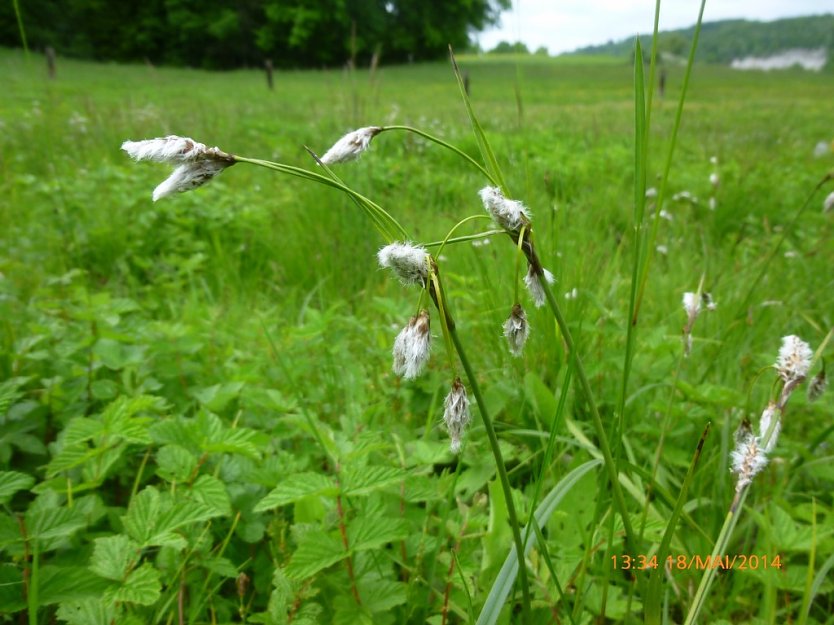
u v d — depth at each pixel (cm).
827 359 47
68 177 96
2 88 215
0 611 23
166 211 84
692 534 34
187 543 26
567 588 27
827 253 77
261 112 200
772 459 37
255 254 80
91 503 27
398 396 44
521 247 19
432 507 32
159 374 44
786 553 31
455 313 53
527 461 38
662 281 63
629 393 44
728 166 125
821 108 319
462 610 28
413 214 85
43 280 61
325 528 28
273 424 41
